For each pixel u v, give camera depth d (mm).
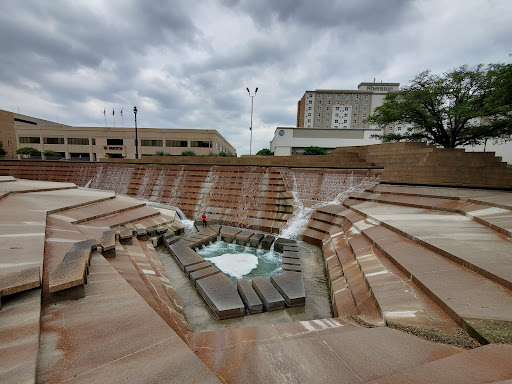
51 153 44781
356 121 66938
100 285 4379
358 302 5168
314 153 34281
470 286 4137
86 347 2814
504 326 3105
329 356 2971
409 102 20109
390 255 6035
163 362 2627
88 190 16312
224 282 7219
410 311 3980
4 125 45469
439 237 6398
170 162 24031
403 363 2734
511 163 24938
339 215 11914
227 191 16688
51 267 4824
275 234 12867
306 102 67375
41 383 2273
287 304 6602
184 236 12297
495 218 7539
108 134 50656
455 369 2336
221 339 3682
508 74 14055
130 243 8859
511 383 1959
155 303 4945
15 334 2789
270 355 3092
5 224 6930
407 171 13266
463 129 20578
